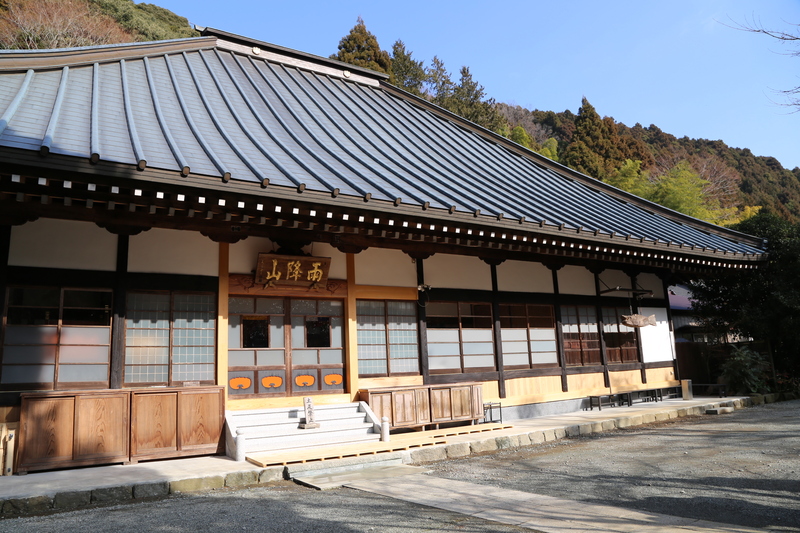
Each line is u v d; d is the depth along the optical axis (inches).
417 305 459.8
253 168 326.6
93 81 427.2
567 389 528.4
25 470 280.2
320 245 418.3
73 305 326.3
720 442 370.0
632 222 565.0
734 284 666.8
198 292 365.4
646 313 622.8
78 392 299.7
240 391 375.9
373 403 397.1
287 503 241.3
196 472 281.9
